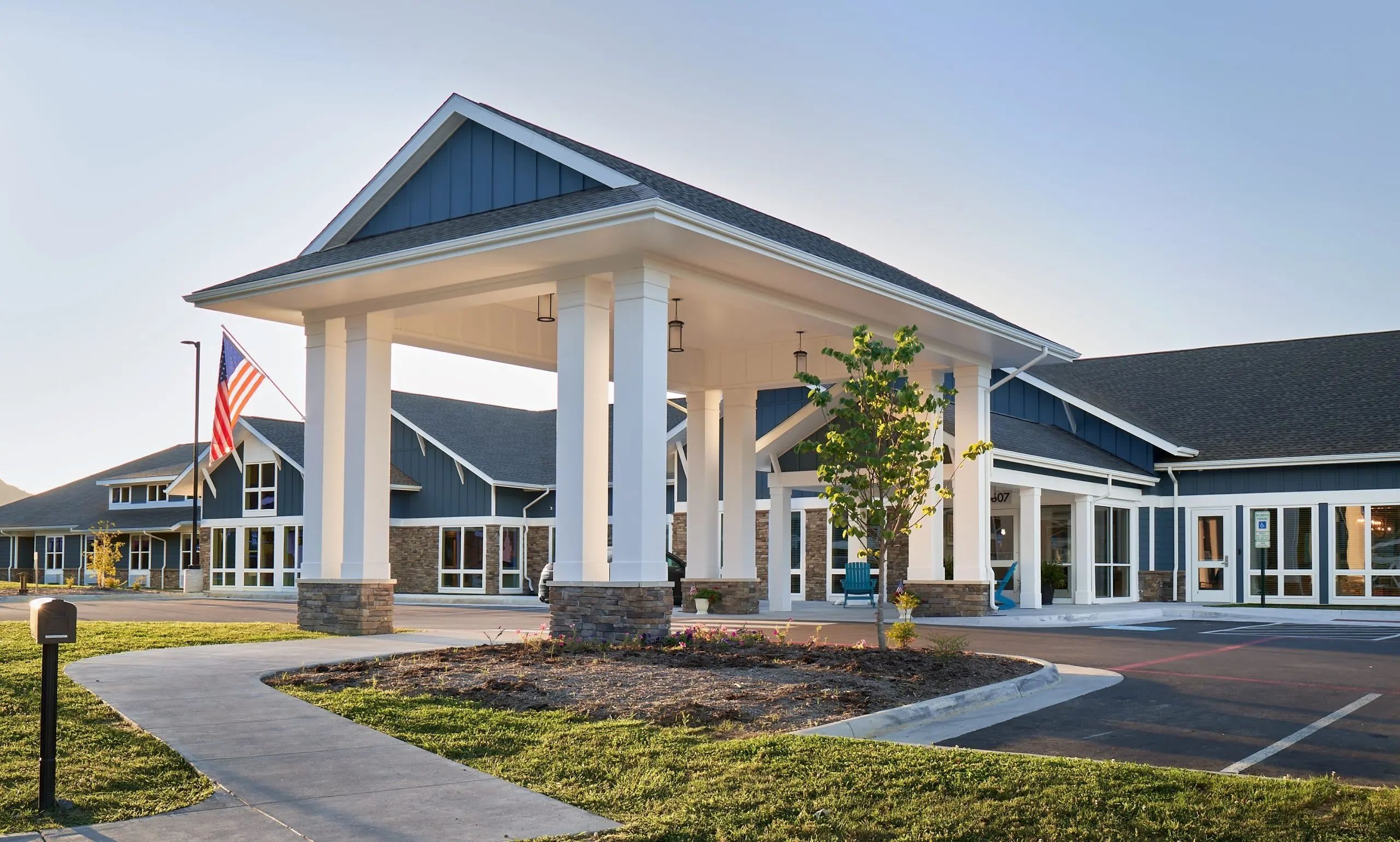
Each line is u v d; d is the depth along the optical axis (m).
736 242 14.74
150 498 48.56
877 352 13.84
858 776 7.74
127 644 14.72
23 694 10.33
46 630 7.07
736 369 24.36
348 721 9.73
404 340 18.89
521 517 37.94
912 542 23.36
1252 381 34.59
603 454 15.67
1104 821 6.78
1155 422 33.47
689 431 25.58
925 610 23.05
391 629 17.81
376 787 7.72
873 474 14.05
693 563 25.39
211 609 26.50
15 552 52.81
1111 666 14.67
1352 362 33.72
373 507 17.67
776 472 27.47
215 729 9.29
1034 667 13.56
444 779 7.95
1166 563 31.59
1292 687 12.64
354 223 18.17
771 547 27.34
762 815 7.06
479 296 16.58
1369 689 12.46
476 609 30.28
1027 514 26.64
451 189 17.27
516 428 42.88
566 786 7.78
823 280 16.69
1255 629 21.25
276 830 6.79
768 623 21.83
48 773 7.02
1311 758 8.80
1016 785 7.47
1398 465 28.48
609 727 9.42
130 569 47.09
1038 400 33.72
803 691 10.81
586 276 15.55
